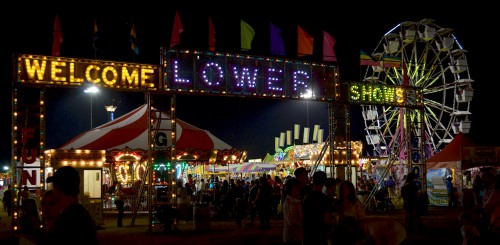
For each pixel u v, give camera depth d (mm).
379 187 23891
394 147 37406
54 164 17969
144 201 22500
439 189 25766
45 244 3689
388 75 39969
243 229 16719
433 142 39312
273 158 44938
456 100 38719
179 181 19891
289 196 7203
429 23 39688
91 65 15297
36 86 14609
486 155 21656
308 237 6301
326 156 26547
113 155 21125
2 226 17047
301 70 18828
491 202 7379
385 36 40031
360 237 4309
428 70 40125
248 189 23875
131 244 13266
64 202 3867
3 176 59750
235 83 17344
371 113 41812
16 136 14367
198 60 16859
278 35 18422
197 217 16406
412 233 14281
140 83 15906
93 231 3787
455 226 16156
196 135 22906
